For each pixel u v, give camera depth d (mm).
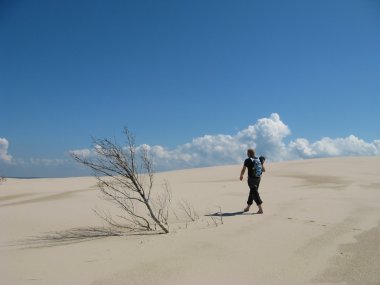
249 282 4977
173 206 12289
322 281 4965
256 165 10250
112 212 11586
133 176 8695
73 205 13102
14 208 12688
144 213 11312
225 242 6988
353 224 8406
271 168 27875
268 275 5219
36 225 9805
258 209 10883
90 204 13266
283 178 21125
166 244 7035
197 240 7207
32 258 6484
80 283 5051
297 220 8914
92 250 6902
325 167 26906
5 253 6988
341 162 29781
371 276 5070
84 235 8477
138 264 5801
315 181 19406
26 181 27516
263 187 16844
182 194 15047
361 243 6746
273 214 9828
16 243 7918
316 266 5555
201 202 12812
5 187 22234
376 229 7863
